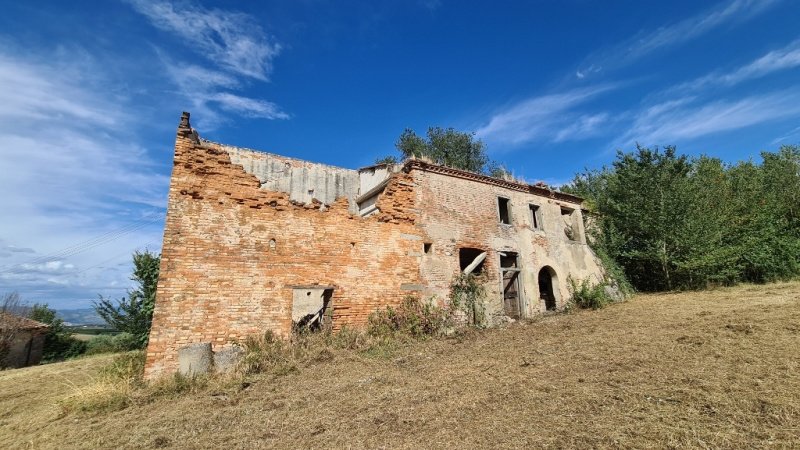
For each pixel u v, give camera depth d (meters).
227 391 7.66
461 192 15.56
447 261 14.38
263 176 18.83
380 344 10.79
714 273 18.61
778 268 18.61
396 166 19.11
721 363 6.49
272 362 9.17
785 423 4.33
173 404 7.21
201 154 10.46
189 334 9.34
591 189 28.66
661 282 20.16
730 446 4.00
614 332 10.02
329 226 12.02
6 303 26.00
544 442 4.50
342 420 5.81
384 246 13.01
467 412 5.66
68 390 9.84
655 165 20.05
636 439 4.32
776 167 24.08
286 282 10.90
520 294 16.20
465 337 11.75
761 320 9.09
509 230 16.61
